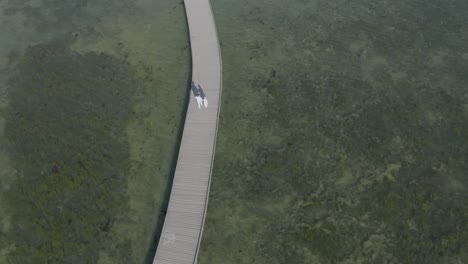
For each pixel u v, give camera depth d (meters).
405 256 17.55
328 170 20.55
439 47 26.19
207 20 28.59
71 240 18.77
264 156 21.28
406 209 18.92
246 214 19.28
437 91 23.66
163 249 17.84
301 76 25.03
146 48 27.59
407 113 22.58
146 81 25.38
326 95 23.86
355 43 26.86
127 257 18.25
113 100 24.38
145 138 22.47
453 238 17.91
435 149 21.00
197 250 17.75
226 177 20.62
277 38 27.59
